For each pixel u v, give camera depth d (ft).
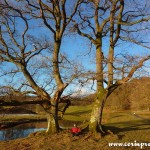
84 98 86.58
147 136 82.28
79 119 208.74
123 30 88.58
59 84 83.05
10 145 74.33
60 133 82.74
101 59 80.84
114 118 185.16
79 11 86.99
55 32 83.41
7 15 77.20
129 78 74.13
